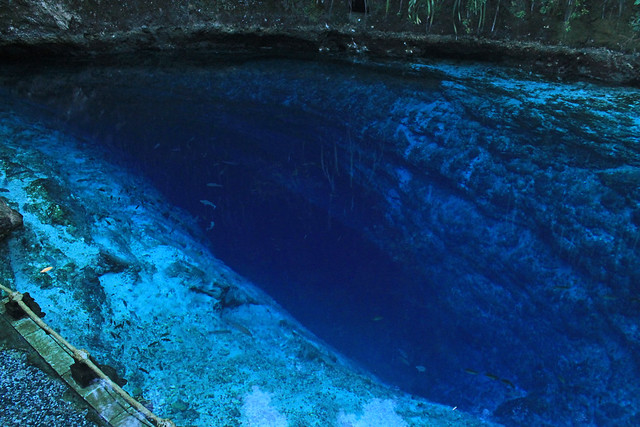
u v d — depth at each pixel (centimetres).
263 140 644
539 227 520
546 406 413
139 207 542
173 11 756
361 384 416
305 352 430
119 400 282
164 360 378
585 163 555
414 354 471
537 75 694
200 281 459
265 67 762
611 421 394
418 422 384
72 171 554
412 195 586
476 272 515
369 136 643
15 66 754
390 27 727
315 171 612
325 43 762
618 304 450
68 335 358
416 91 686
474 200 558
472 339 477
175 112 688
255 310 466
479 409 421
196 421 334
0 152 536
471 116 634
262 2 750
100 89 727
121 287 426
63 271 411
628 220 496
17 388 283
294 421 353
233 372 384
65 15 738
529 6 668
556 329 459
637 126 599
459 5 689
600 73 664
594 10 643
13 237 422
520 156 577
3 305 334
